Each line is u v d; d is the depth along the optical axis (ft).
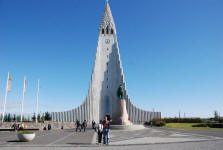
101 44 242.58
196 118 233.35
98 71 233.55
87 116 223.10
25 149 40.96
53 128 145.59
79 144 49.85
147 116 226.79
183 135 77.00
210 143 50.93
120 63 234.38
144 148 42.63
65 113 226.99
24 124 127.95
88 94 227.20
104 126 50.01
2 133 91.91
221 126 139.85
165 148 42.37
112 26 249.55
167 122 244.01
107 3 261.44
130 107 226.38
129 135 79.36
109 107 225.35
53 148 42.80
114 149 41.42
